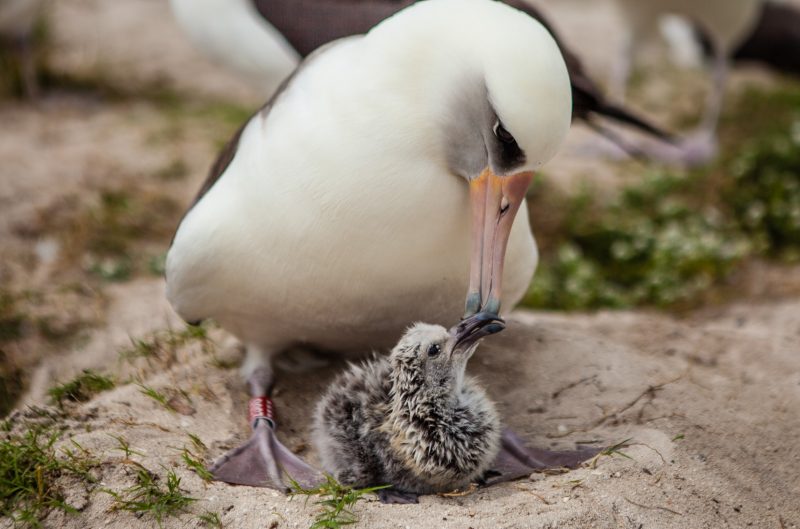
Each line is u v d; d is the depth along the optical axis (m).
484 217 7.71
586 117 11.74
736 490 8.09
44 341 11.46
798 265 14.33
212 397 9.42
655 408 9.07
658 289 13.41
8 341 11.41
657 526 7.50
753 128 19.16
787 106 19.89
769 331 11.47
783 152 16.30
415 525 7.29
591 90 11.02
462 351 7.75
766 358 10.34
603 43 23.06
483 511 7.48
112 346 11.17
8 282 12.55
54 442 8.27
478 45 7.41
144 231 13.97
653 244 14.39
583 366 9.73
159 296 12.27
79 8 22.80
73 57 20.09
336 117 7.82
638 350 10.52
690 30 20.44
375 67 7.72
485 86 7.40
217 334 10.63
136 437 8.49
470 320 7.68
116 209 14.10
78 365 11.00
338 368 9.84
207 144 16.53
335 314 8.59
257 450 8.47
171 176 15.37
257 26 14.16
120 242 13.63
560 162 17.47
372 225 7.88
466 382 8.15
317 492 7.71
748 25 17.81
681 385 9.48
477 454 7.84
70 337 11.51
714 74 18.20
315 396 9.55
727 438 8.73
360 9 12.62
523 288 9.22
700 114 19.80
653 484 7.91
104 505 7.66
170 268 8.76
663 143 18.05
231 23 14.36
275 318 8.80
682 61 21.52
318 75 8.12
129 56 20.70
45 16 20.06
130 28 22.08
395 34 7.68
